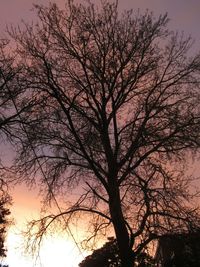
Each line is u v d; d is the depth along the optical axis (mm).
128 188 20938
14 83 17719
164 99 21844
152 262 22031
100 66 21578
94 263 28375
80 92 20844
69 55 21812
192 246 20656
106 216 20938
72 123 20891
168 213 19922
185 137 20938
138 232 20047
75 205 21500
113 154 21375
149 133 20922
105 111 21719
